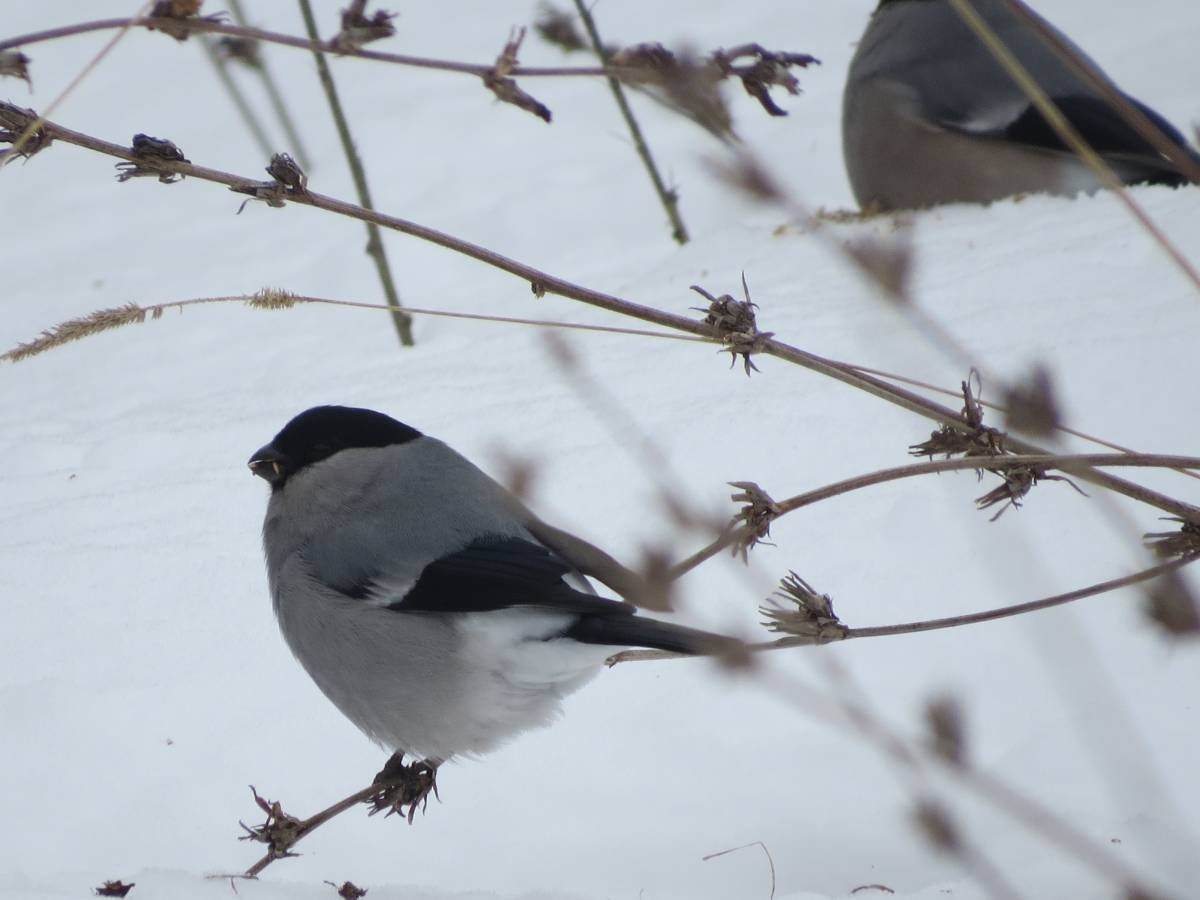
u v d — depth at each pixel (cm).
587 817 762
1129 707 759
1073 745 740
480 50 2244
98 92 2366
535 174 1814
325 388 1288
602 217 1684
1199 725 741
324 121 2111
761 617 870
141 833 775
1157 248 1210
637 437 1072
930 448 653
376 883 732
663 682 853
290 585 819
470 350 1322
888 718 773
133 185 2083
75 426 1317
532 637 757
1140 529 878
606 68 549
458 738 782
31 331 1630
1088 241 1254
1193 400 980
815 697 580
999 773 734
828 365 658
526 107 641
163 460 1192
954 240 1345
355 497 821
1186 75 1717
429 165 1914
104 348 1560
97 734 841
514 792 787
